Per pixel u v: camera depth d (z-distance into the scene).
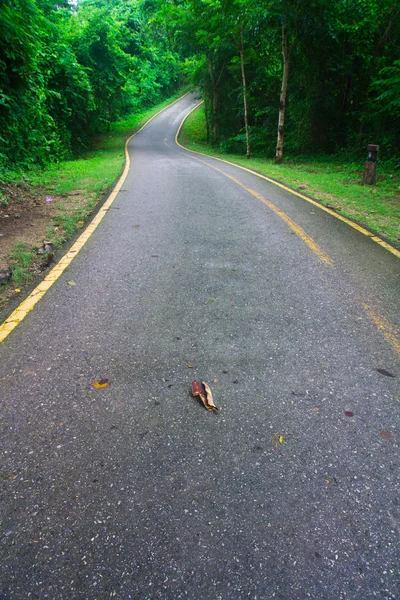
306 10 15.27
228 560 1.57
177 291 3.94
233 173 12.66
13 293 3.87
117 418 2.30
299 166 16.31
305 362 2.83
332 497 1.84
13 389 2.53
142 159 17.72
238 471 1.97
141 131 40.03
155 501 1.81
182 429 2.23
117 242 5.41
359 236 5.82
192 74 33.31
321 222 6.54
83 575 1.51
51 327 3.26
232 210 7.26
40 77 14.27
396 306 3.67
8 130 11.68
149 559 1.57
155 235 5.71
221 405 2.41
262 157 22.17
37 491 1.85
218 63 28.12
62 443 2.12
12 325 3.28
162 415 2.33
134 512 1.76
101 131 38.50
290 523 1.72
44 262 4.66
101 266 4.57
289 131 22.38
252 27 17.25
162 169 13.30
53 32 18.73
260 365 2.79
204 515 1.75
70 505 1.79
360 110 18.84
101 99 28.86
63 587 1.47
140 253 5.00
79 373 2.69
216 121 30.56
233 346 3.01
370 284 4.16
